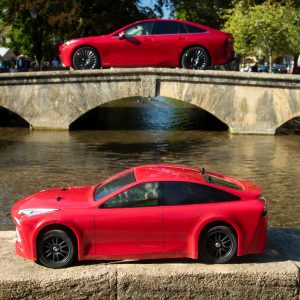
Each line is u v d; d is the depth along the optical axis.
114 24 37.25
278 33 36.41
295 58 44.34
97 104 23.86
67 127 24.42
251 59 60.88
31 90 24.27
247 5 39.84
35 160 17.17
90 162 16.91
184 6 49.47
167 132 24.31
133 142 21.06
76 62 21.02
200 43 20.33
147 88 23.38
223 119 23.64
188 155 18.25
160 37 20.39
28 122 24.80
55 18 37.25
